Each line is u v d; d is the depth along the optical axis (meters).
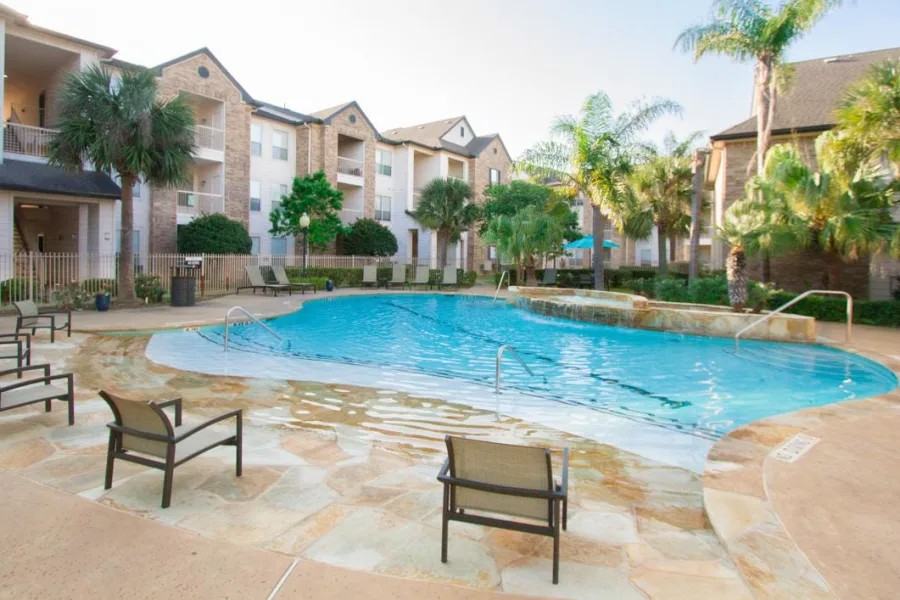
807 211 14.45
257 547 3.22
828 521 3.54
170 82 23.44
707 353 11.14
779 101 21.17
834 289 15.57
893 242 13.55
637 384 8.52
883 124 13.30
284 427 5.80
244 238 23.78
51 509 3.63
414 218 35.47
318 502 3.89
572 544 3.38
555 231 25.22
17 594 2.68
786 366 9.91
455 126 40.97
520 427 6.14
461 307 20.25
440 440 5.55
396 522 3.61
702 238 42.28
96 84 14.93
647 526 3.66
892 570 2.97
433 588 2.84
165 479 3.68
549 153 22.69
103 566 2.95
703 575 3.02
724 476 4.31
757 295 15.00
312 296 21.92
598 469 4.83
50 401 5.99
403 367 9.55
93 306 15.88
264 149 28.62
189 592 2.73
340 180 31.30
